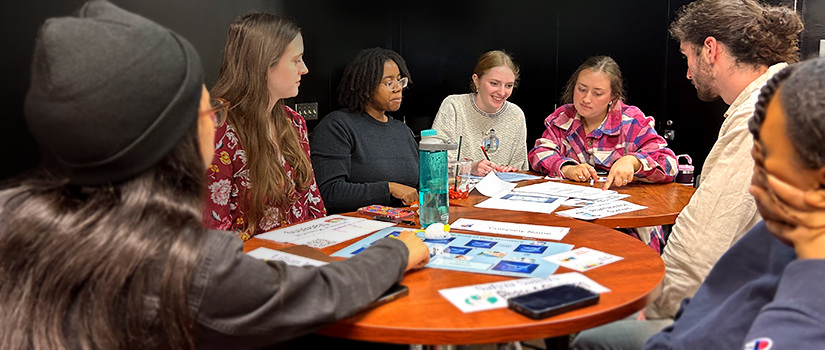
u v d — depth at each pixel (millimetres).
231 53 2025
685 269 1698
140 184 871
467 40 4504
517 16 4500
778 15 1745
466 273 1336
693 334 988
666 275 1730
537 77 4551
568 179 2736
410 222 1848
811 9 3520
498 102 3166
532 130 4648
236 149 1981
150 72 837
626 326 1463
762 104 815
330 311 1010
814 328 685
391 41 4258
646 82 4195
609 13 4246
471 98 3268
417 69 4379
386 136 2789
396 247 1226
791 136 749
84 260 832
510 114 3301
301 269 1020
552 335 1075
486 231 1733
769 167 791
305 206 2293
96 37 820
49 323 845
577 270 1353
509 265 1387
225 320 909
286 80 2072
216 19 3006
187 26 2838
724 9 1800
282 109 2236
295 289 974
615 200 2244
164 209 876
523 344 2375
